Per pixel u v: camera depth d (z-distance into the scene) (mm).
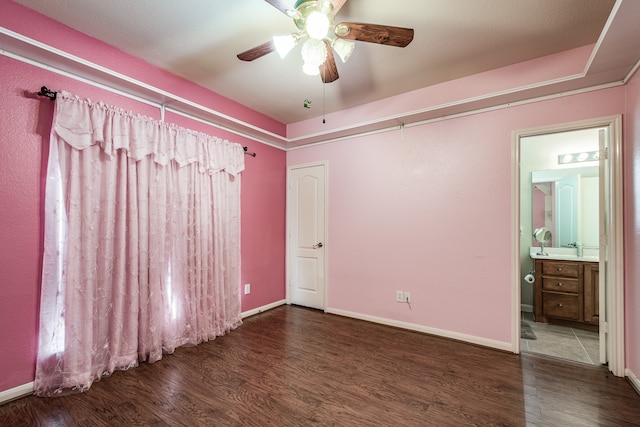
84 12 1942
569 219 3785
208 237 2930
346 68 2645
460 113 2879
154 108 2641
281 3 1543
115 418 1729
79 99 2070
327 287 3785
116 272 2260
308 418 1729
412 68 2648
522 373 2240
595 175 3656
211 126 3141
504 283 2646
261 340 2883
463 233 2855
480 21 2018
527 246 4004
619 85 2211
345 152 3668
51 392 1952
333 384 2092
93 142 2137
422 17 1981
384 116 3314
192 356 2529
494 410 1799
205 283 2855
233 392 1992
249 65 2619
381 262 3357
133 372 2254
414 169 3148
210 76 2811
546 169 3926
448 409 1811
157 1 1846
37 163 1973
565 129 2406
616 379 2148
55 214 1993
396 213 3262
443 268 2959
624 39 1722
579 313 3301
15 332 1891
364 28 1638
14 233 1890
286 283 4199
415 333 3062
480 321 2758
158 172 2539
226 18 2012
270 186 3949
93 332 2129
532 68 2496
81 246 2072
